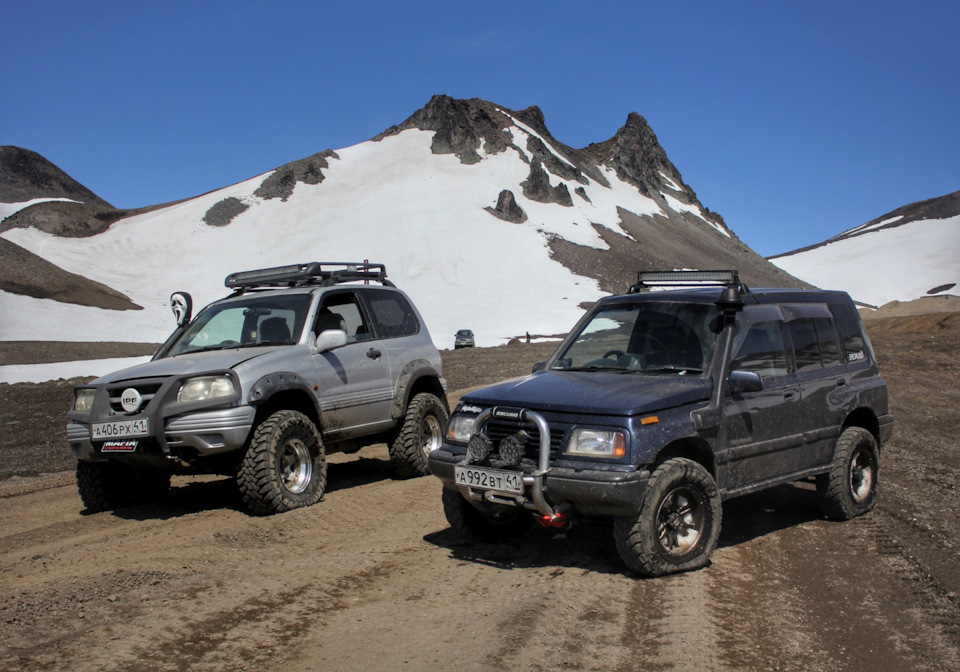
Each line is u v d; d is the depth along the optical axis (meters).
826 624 4.07
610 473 4.61
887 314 45.75
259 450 6.61
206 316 8.23
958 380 16.48
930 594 4.49
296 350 7.36
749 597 4.49
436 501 7.16
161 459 6.65
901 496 7.02
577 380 5.40
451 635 3.90
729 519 6.44
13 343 70.56
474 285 134.25
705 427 5.01
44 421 15.34
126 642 3.81
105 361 50.69
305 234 161.88
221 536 5.89
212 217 174.00
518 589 4.64
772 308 5.96
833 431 6.20
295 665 3.54
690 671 3.46
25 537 6.39
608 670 3.47
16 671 3.46
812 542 5.70
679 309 5.79
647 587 4.65
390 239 155.12
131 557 5.40
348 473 9.09
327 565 5.14
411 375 8.45
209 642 3.81
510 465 4.85
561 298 125.19
